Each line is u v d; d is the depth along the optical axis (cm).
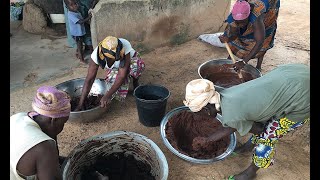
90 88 313
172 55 455
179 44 486
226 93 220
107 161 264
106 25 397
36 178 180
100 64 293
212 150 277
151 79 397
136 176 257
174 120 299
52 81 383
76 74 399
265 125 230
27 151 166
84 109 319
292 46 494
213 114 221
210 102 211
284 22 580
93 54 292
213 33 519
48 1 484
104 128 315
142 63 352
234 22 341
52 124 183
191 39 498
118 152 264
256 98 207
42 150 168
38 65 414
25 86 370
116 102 354
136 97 301
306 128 318
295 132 313
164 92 314
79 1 405
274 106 207
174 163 277
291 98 206
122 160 266
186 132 299
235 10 324
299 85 204
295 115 214
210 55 461
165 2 432
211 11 493
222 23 521
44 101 175
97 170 258
